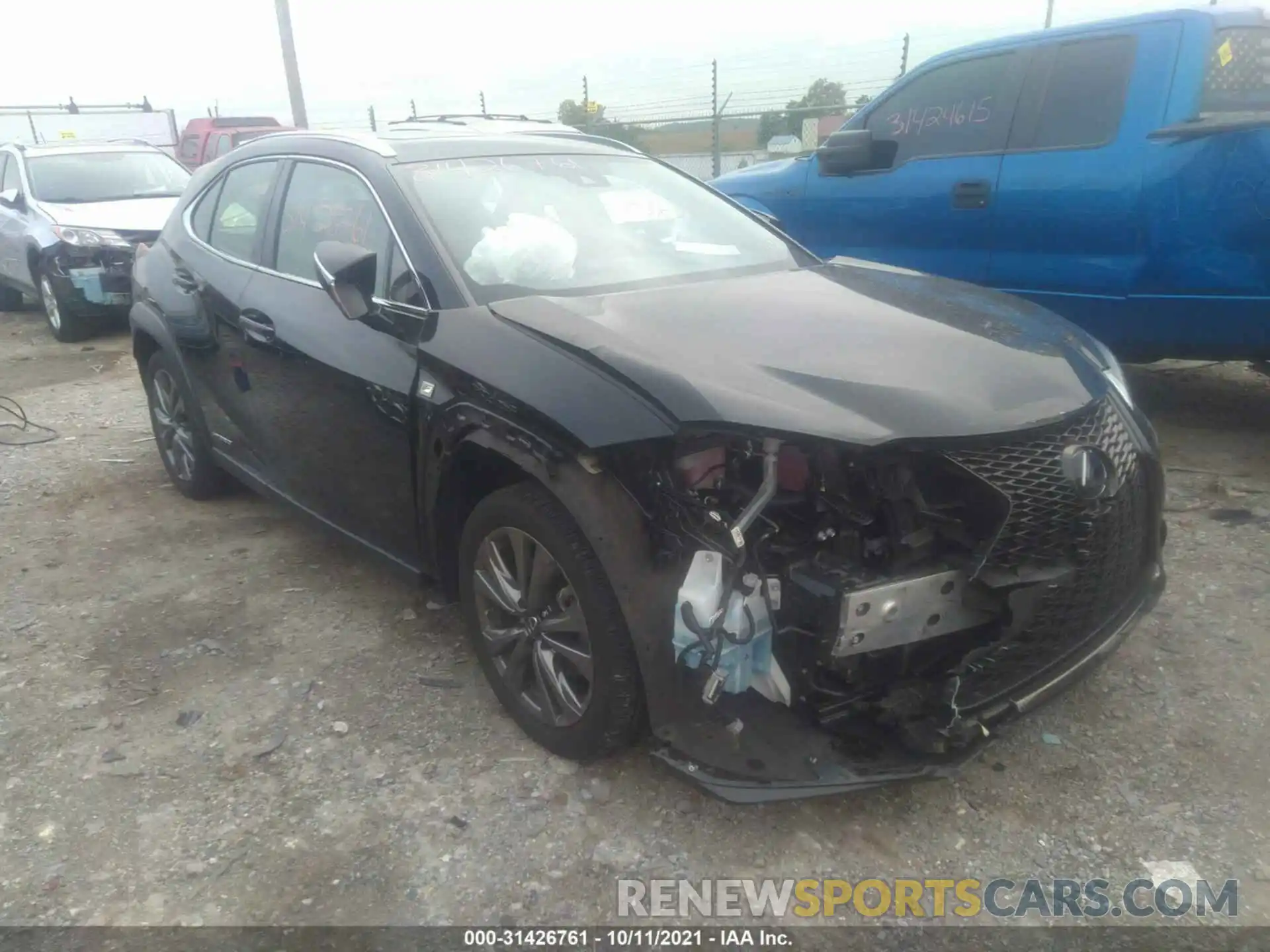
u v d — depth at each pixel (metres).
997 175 5.36
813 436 2.26
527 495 2.73
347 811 2.74
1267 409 5.71
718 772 2.41
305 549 4.41
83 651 3.60
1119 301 4.96
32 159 10.27
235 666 3.48
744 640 2.34
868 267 3.85
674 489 2.41
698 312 2.92
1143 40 4.90
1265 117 4.41
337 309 3.45
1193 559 3.96
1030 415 2.46
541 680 2.87
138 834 2.68
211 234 4.43
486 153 3.76
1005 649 2.47
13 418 6.69
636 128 15.28
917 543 2.40
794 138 13.77
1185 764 2.82
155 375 4.95
